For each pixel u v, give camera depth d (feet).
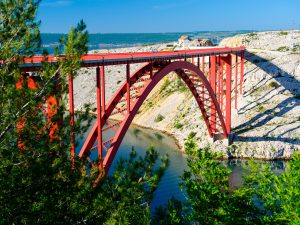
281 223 62.08
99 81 89.10
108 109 96.68
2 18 46.98
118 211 48.75
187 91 325.21
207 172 72.28
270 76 282.97
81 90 419.95
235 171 185.57
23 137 46.29
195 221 70.13
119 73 442.50
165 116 304.91
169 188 156.56
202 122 256.11
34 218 46.60
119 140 94.22
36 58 64.44
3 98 45.01
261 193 69.56
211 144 218.18
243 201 66.08
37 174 46.16
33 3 47.52
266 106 251.80
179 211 68.39
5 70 47.09
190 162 75.20
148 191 51.21
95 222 49.08
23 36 47.73
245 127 232.53
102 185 52.90
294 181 63.05
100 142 88.63
